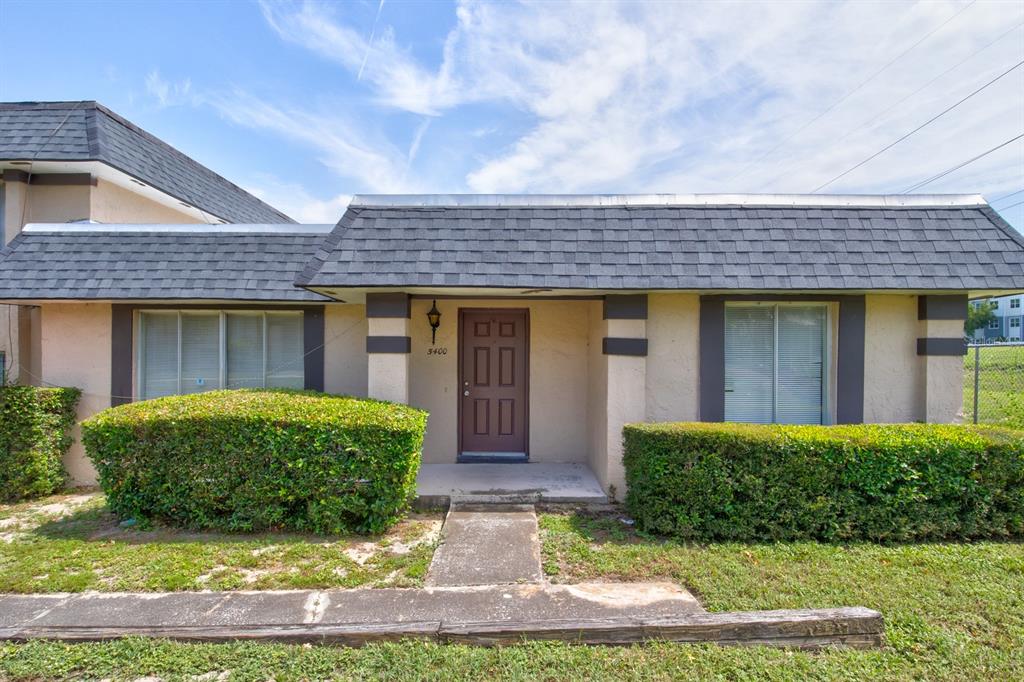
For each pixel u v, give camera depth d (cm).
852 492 483
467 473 705
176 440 521
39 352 759
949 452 483
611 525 534
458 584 409
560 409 779
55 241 700
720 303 608
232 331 741
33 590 395
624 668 307
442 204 625
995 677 291
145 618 355
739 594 379
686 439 495
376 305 610
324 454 514
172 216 1050
